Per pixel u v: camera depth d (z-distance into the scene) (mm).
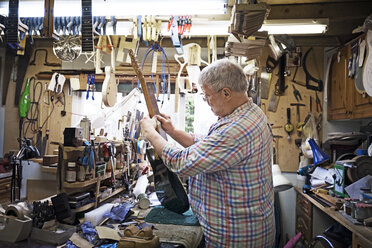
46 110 3793
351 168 2250
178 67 3545
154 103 1628
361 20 3051
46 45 3852
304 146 3232
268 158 1323
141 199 2180
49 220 1762
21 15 2072
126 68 3584
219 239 1264
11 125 3854
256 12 1646
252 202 1247
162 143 1282
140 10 1984
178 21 2268
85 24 1842
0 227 1624
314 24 2305
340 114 3033
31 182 3277
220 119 1354
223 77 1259
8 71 3885
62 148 1948
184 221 1821
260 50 2268
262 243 1279
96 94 3947
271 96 3479
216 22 2268
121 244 1394
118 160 2609
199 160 1169
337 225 2359
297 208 3049
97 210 1942
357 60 2666
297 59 3375
